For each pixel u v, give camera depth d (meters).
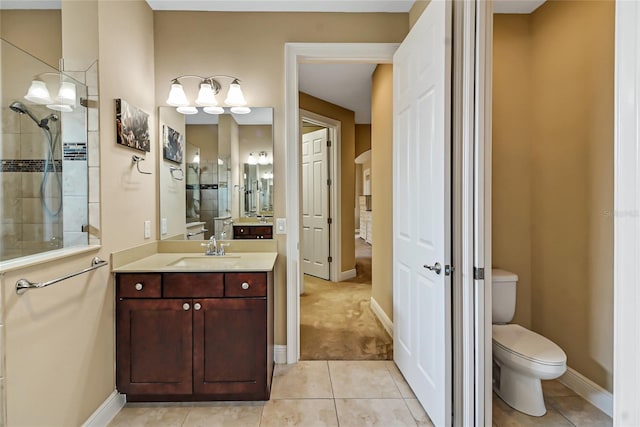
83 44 1.68
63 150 1.68
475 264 1.55
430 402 1.75
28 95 1.65
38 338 1.31
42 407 1.33
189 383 1.86
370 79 3.56
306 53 2.38
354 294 4.14
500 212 2.39
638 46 0.53
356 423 1.75
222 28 2.37
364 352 2.57
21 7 2.25
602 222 1.86
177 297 1.85
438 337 1.66
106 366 1.75
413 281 1.99
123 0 1.93
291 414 1.82
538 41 2.29
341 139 4.72
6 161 1.65
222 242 2.41
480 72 1.53
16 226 1.65
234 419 1.78
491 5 1.53
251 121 2.40
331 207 4.79
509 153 2.38
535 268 2.36
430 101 1.73
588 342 1.95
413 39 1.96
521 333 2.00
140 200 2.13
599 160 1.88
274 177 2.41
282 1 2.27
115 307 1.83
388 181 2.93
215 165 2.41
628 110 0.55
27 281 1.25
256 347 1.87
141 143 2.11
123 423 1.74
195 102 2.38
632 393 0.54
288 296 2.39
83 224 1.69
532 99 2.35
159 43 2.37
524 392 1.84
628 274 0.55
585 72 1.95
